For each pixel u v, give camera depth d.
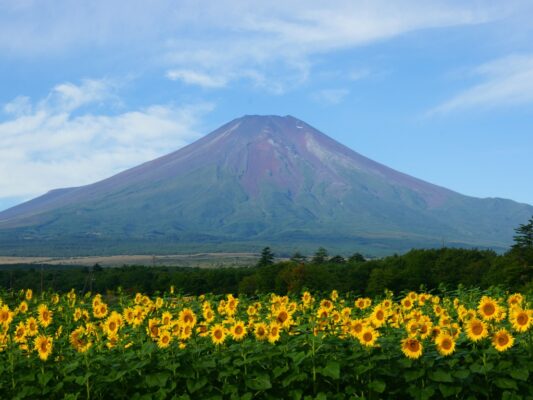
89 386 12.43
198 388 12.04
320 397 11.66
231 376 12.49
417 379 12.14
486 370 11.70
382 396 12.22
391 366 12.22
